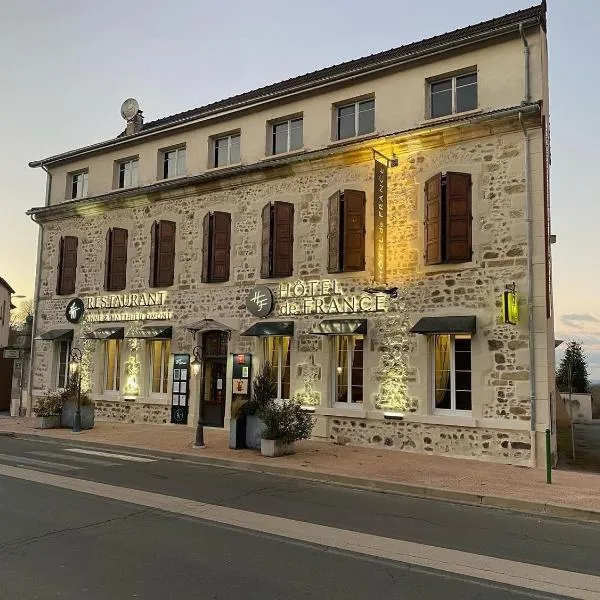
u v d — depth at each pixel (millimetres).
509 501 7926
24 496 7672
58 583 4480
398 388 12414
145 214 17500
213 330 15789
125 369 17188
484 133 11930
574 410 22375
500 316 11383
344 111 14398
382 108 13422
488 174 11867
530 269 11188
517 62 11859
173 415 16156
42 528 6098
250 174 15203
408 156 12875
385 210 12664
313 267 14000
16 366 19922
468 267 11812
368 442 12664
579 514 7371
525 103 11383
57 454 11695
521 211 11430
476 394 11430
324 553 5461
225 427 15133
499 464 10883
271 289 14594
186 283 16281
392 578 4828
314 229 14117
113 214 18234
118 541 5680
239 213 15539
